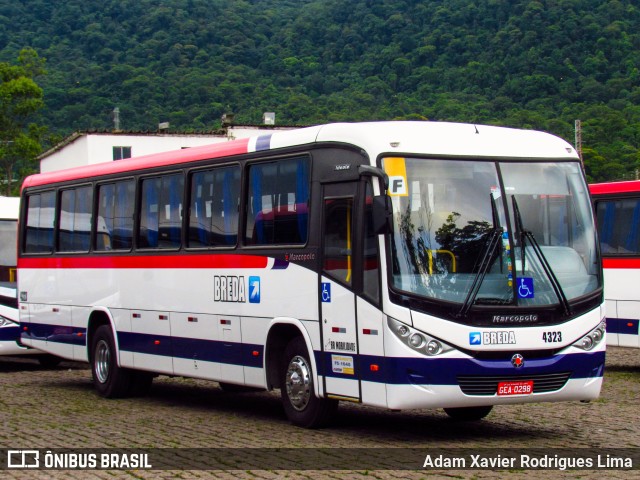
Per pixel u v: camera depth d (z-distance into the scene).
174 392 17.02
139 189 15.48
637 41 117.56
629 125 84.62
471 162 11.14
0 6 170.00
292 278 12.12
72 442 11.53
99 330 16.33
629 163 68.00
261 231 12.80
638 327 18.83
